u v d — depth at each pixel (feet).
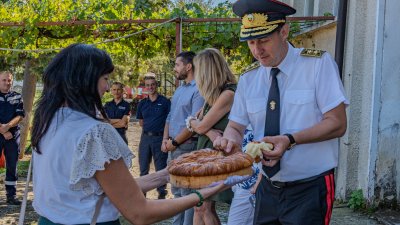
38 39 27.68
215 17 25.02
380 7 17.80
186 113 16.22
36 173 6.56
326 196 8.69
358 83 19.19
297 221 8.64
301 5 28.32
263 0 8.36
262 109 9.08
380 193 18.30
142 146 22.91
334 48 22.34
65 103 6.39
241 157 7.57
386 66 17.98
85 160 6.04
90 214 6.23
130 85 56.95
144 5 26.66
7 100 22.61
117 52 29.32
